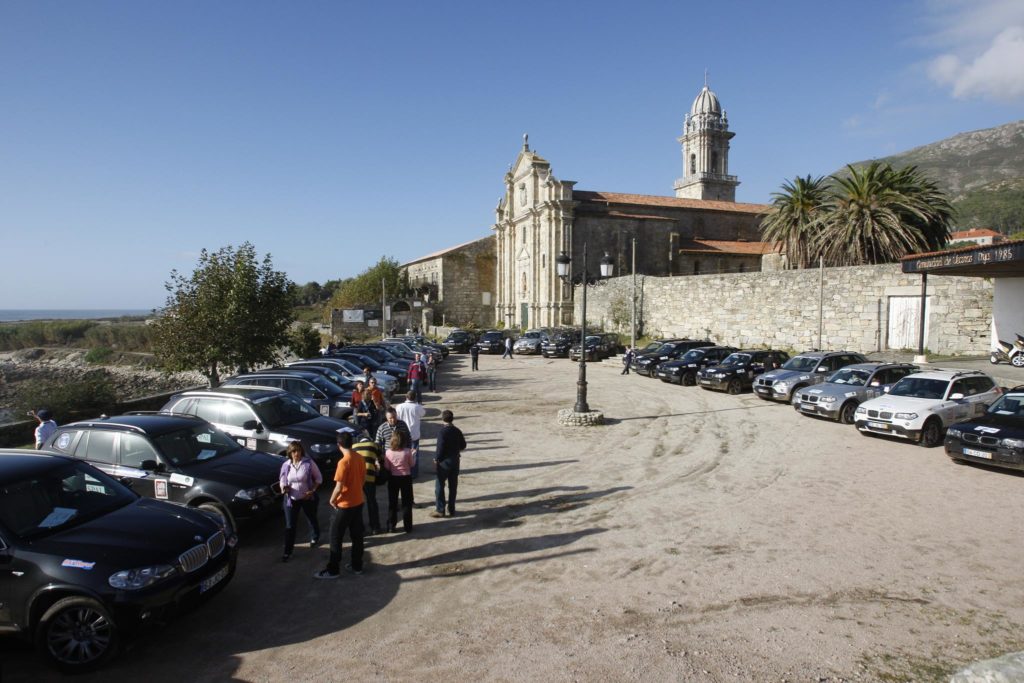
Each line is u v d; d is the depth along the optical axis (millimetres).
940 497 9812
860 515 9023
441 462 9227
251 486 8195
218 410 11211
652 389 24672
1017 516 8844
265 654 5508
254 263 20859
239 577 7254
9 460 6191
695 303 38406
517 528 8719
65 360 63156
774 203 38781
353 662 5340
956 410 13852
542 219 53156
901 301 26625
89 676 5203
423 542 8258
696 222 58219
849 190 30812
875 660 5246
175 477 8109
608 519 9023
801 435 15102
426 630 5887
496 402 21062
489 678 5035
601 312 48562
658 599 6461
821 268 29797
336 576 7168
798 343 31297
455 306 67688
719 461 12500
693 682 4934
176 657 5484
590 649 5473
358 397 13891
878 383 17031
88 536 5660
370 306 61000
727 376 23094
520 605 6375
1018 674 4492
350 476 7145
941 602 6309
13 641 5586
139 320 127188
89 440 8523
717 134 73250
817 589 6633
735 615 6086
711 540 8117
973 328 23953
